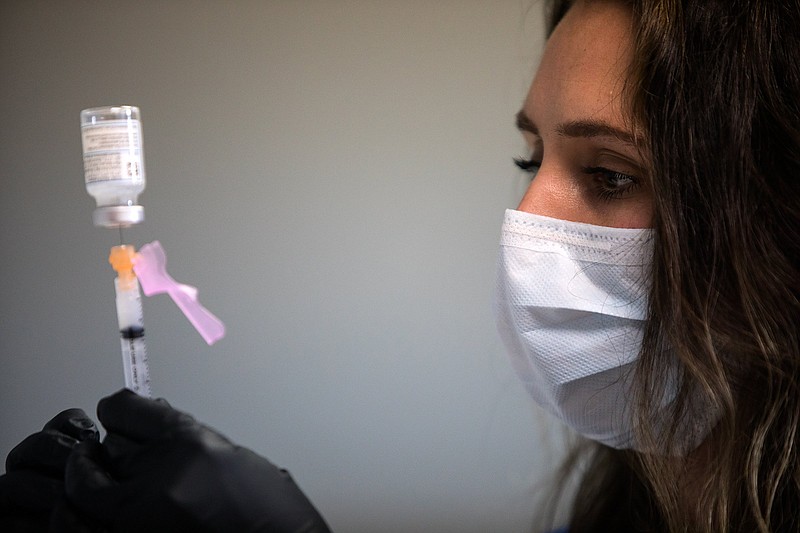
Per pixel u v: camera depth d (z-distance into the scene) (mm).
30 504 845
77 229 2180
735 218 982
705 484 1046
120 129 854
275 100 2205
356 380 2264
